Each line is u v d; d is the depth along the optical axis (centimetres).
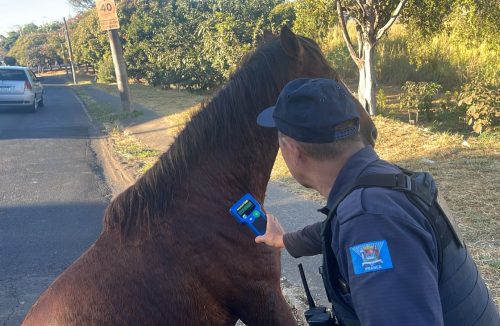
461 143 822
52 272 463
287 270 415
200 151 193
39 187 770
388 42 2014
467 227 458
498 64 1555
